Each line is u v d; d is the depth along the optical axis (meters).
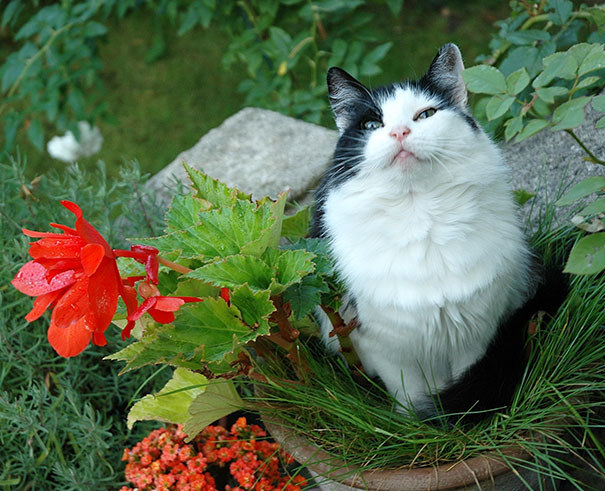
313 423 1.01
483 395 1.01
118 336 1.19
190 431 1.00
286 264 0.94
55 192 1.30
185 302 0.93
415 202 0.97
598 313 1.02
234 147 1.50
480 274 0.97
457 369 1.06
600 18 1.22
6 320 1.16
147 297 0.88
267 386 1.01
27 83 1.72
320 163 1.43
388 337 1.01
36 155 2.16
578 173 1.21
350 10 1.68
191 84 2.30
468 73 0.97
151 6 1.94
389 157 0.96
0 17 2.49
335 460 0.97
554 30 1.40
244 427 1.12
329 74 1.05
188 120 2.17
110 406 1.20
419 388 1.06
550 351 1.00
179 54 2.42
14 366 1.19
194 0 1.74
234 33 1.97
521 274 1.02
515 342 1.03
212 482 1.09
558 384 0.97
